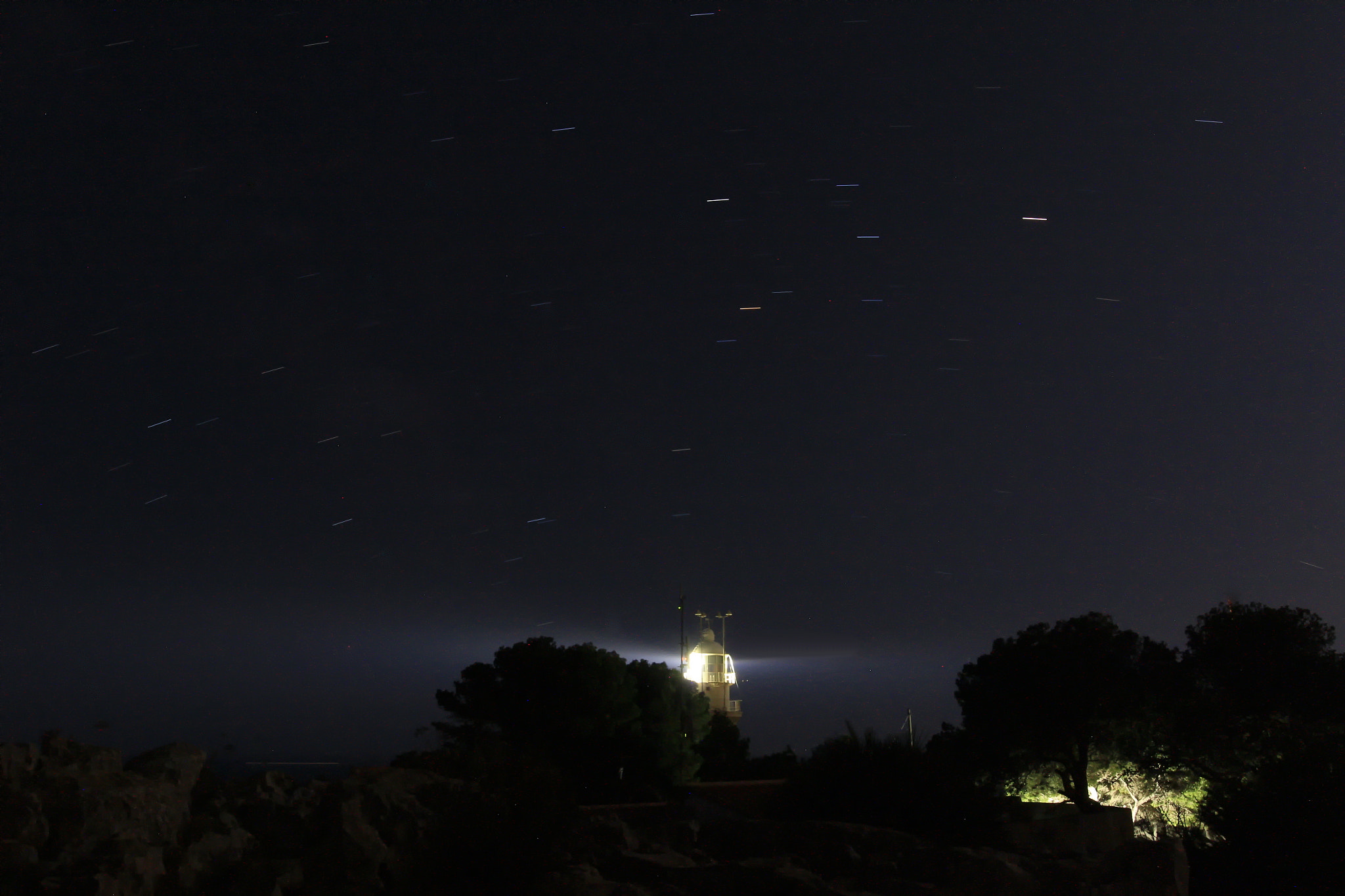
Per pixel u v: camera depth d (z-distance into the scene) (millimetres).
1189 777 22547
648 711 25016
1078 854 10477
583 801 19359
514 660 22297
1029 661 24688
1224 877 16172
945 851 8797
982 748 24609
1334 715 22203
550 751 20859
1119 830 14320
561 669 22109
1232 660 23391
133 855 5445
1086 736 23984
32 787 5730
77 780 5895
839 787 12312
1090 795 24562
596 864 8031
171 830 6086
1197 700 22953
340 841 6504
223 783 7332
